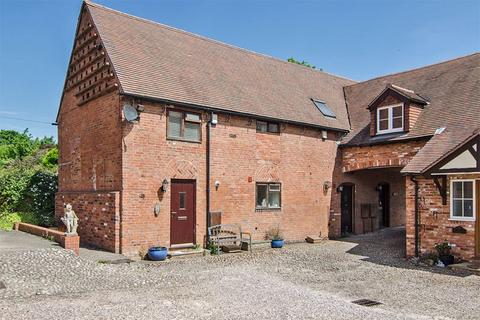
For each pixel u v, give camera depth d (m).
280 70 20.86
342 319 7.16
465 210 12.66
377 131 17.59
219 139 15.09
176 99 13.74
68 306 7.33
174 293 8.57
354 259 13.59
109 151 13.47
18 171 19.47
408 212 13.80
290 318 7.12
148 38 16.16
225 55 18.92
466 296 9.03
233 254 14.24
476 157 11.79
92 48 14.83
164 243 13.46
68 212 11.95
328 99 20.94
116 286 8.99
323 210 18.45
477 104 15.17
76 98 15.99
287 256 14.02
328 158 18.73
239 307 7.68
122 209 12.62
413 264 12.83
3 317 6.64
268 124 16.80
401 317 7.40
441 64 19.38
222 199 15.07
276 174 16.86
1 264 9.25
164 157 13.62
